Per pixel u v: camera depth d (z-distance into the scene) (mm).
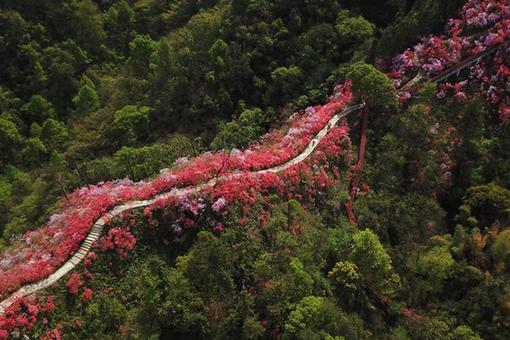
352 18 89625
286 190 62594
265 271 54406
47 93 105250
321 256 57750
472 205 62031
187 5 124688
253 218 59062
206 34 97250
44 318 49438
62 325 49688
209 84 88625
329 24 90500
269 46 90750
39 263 53062
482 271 57281
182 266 53531
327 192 64812
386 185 66125
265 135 74750
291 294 52750
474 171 65812
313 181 64188
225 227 57812
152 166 68625
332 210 63625
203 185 60125
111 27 123250
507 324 52250
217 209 57750
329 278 56281
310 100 80500
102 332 50188
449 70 73125
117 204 57625
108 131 87125
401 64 76625
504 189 62500
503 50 71750
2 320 47812
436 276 57031
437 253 58188
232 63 89375
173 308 50688
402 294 57594
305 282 52906
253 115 79500
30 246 57625
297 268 53750
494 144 66938
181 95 89500
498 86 70438
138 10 128000
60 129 93562
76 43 114875
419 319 54875
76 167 75438
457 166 66938
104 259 54219
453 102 71062
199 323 50719
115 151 84312
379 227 62156
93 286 52594
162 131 87125
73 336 49344
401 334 53656
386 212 63219
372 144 70750
